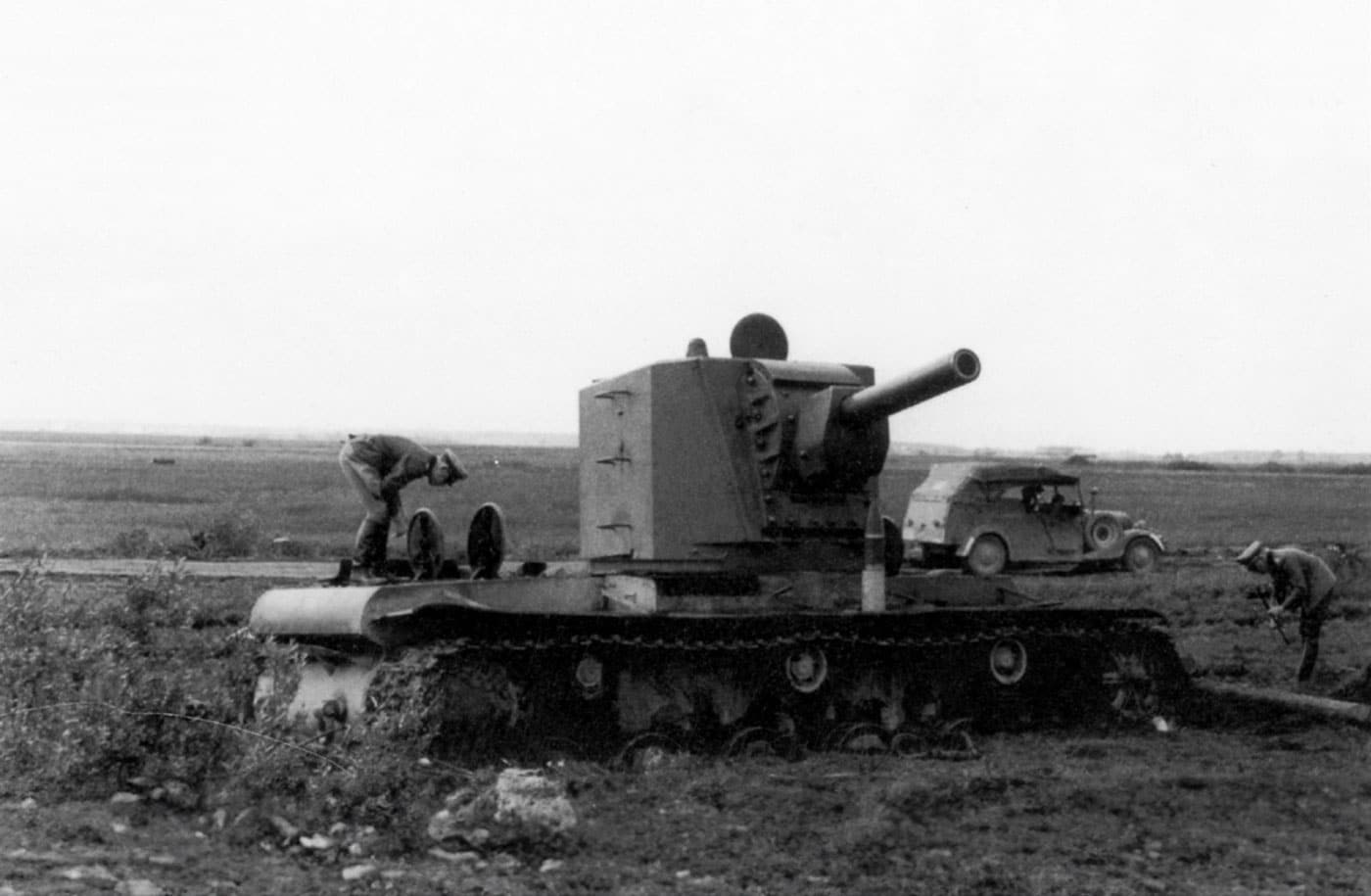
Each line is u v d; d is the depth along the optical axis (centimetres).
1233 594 2794
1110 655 1466
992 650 1412
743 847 881
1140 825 965
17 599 1104
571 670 1216
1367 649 2105
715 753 1267
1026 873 834
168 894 718
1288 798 1055
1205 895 799
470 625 1159
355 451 1375
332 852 832
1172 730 1440
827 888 797
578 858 851
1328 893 808
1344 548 3262
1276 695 1538
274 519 4866
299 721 1138
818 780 1097
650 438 1378
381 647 1171
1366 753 1267
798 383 1395
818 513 1388
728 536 1362
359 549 1376
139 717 952
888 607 1407
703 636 1266
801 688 1321
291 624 1209
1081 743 1327
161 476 7525
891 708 1368
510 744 1173
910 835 918
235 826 858
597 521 1473
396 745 1012
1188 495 6812
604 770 1135
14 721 977
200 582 2538
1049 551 3297
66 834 816
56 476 7125
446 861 830
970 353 1231
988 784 1064
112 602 1150
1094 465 11981
